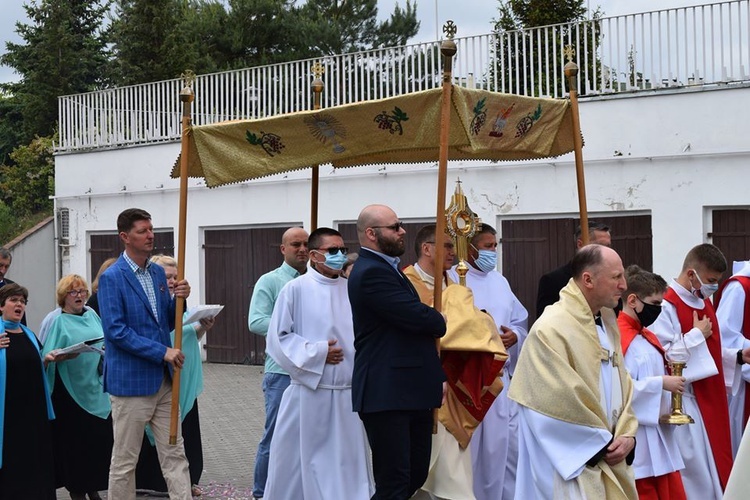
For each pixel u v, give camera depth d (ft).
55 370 27.71
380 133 21.57
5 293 25.50
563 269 24.84
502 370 22.57
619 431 16.99
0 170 109.60
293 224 59.57
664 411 20.58
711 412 23.09
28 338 25.72
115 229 68.08
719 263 23.20
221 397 48.57
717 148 45.32
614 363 17.47
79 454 27.61
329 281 23.29
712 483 22.76
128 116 66.95
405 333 19.76
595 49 48.65
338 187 57.06
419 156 26.27
